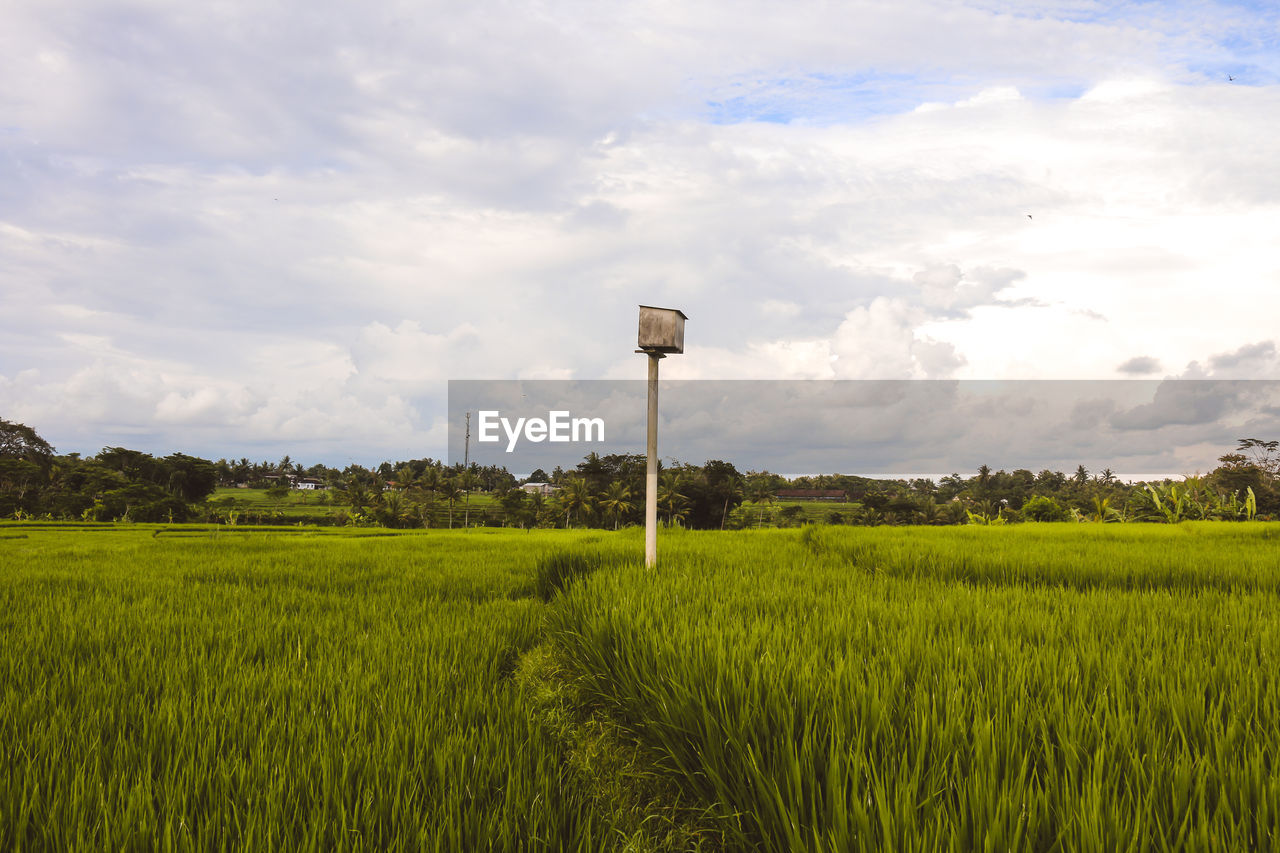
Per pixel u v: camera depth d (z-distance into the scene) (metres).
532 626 6.57
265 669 4.45
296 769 2.75
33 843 2.27
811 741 2.48
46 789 2.63
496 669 4.79
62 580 10.50
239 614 6.73
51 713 3.54
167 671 4.33
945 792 2.18
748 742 2.69
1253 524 17.22
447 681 4.22
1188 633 4.33
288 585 10.41
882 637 4.00
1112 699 2.88
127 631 5.83
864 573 7.80
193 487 103.19
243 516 82.38
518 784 2.65
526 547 21.42
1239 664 3.32
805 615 4.73
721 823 2.66
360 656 4.85
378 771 2.65
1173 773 2.10
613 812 3.08
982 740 2.34
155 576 11.24
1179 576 8.05
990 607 5.20
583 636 5.02
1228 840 1.85
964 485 119.75
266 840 2.28
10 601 7.88
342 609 7.47
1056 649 3.68
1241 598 6.08
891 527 16.91
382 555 16.11
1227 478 59.53
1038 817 1.98
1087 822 1.88
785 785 2.41
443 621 6.53
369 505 87.50
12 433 94.38
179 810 2.46
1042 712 2.64
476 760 2.81
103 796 2.48
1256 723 2.51
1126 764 2.25
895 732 2.57
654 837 2.91
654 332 8.27
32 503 81.81
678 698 3.19
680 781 3.11
